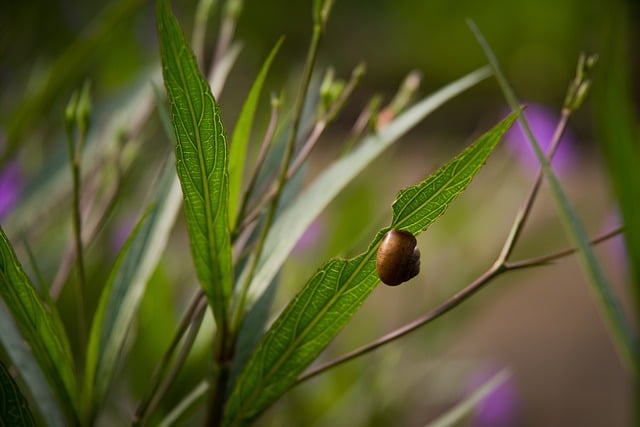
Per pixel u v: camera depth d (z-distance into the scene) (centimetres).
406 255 45
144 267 56
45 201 76
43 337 49
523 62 364
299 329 48
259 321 54
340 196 101
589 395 213
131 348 68
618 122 64
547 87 185
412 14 449
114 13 74
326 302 48
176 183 58
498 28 428
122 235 89
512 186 131
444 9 446
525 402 206
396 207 45
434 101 56
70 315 80
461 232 117
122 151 64
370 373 96
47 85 74
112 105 76
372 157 54
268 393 50
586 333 244
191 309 52
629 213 64
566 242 140
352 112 357
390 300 128
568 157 128
